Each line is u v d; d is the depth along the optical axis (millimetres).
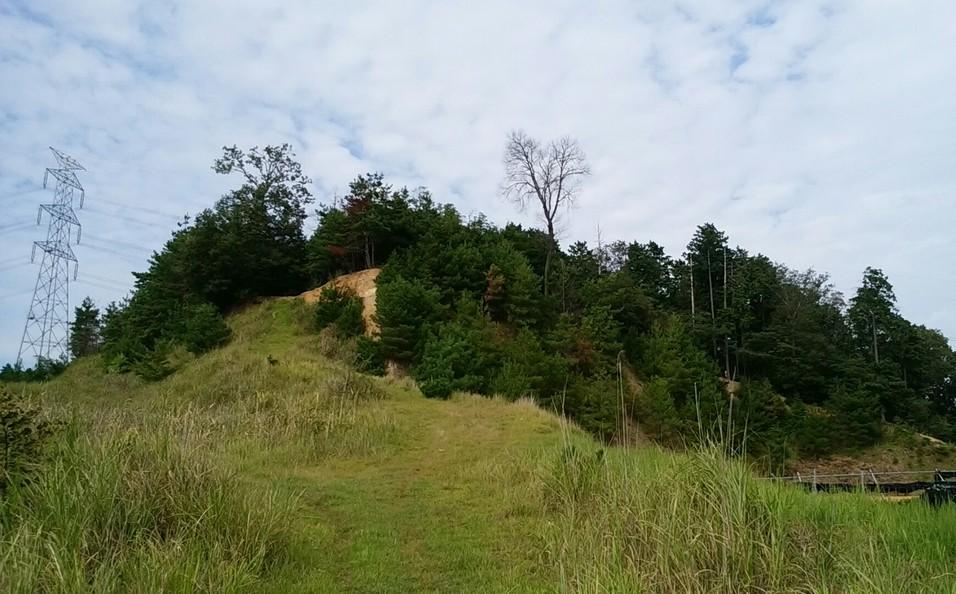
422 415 18281
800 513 6320
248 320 33531
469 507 9109
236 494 6477
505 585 5859
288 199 40719
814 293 61094
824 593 4434
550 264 48031
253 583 5180
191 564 4766
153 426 9508
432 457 13281
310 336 30312
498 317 34781
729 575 4699
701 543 4953
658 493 5949
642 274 65062
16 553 4309
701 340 49844
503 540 7445
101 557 4836
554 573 5793
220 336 30516
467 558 6770
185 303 36094
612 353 35000
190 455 6645
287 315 33094
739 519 5090
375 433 14766
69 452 6012
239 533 5898
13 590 3938
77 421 6918
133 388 26141
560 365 26344
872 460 39812
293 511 7434
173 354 30203
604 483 7652
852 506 7098
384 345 27000
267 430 14203
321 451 13164
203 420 13789
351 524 8094
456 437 15500
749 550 4848
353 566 6422
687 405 26109
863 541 5559
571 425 17172
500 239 44625
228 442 12828
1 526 4695
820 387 50344
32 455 5926
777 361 50375
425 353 24812
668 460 7172
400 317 27641
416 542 7375
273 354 27281
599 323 36188
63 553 4457
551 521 7547
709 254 62250
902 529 6395
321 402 17531
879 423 42875
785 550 5059
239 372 22297
